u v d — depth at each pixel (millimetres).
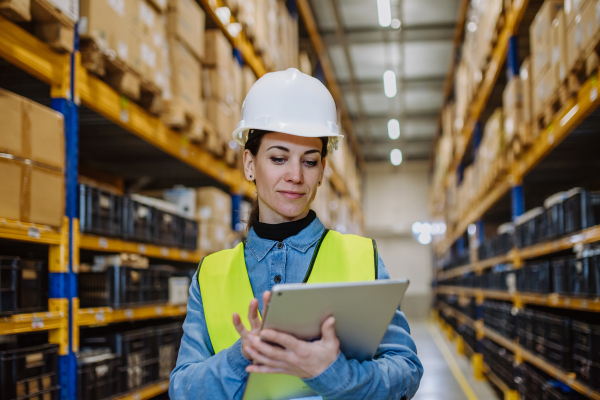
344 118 13156
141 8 2979
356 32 10180
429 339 11977
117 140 3523
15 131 2066
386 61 11391
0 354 2068
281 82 1382
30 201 2145
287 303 971
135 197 3334
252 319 1052
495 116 5469
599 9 2564
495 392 6297
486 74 5949
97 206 2711
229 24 4465
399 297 1113
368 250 1355
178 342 3705
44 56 2293
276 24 6078
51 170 2291
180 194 4164
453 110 10898
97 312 2666
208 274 1419
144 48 2994
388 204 18719
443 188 12211
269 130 1325
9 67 2461
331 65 11625
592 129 3693
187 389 1205
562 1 3529
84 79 2527
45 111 2254
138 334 3150
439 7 9336
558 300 3455
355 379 1062
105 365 2734
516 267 4820
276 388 1163
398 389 1179
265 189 1352
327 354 1043
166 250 3576
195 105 3680
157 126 3287
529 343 4234
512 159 4773
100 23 2543
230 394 1127
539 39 3775
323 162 1456
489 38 5340
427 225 18469
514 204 4836
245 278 1366
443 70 11812
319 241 1394
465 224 8680
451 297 12211
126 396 2930
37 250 3068
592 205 3047
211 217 4305
